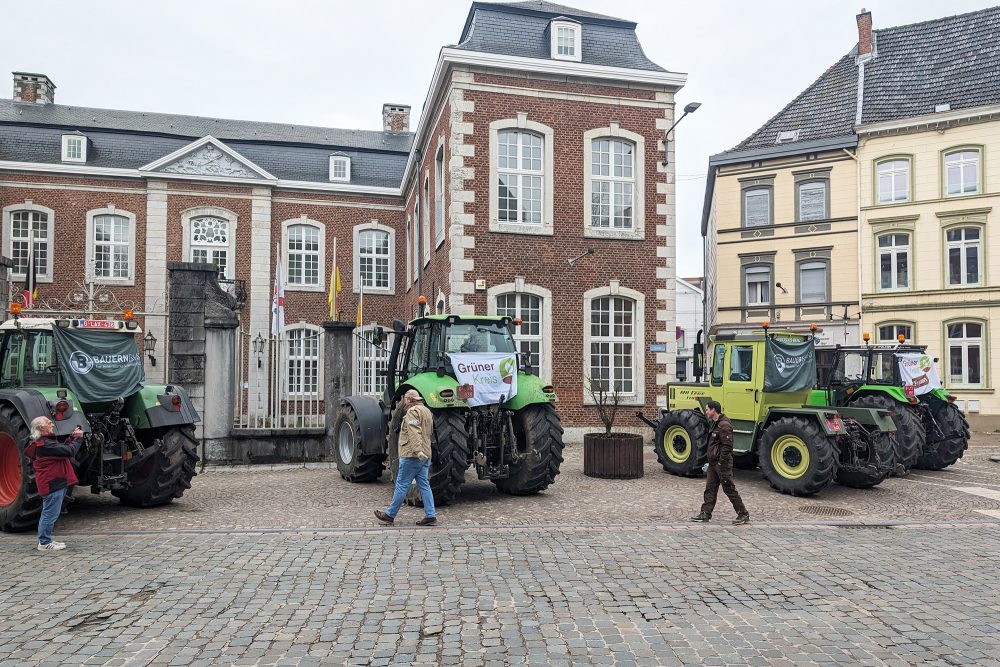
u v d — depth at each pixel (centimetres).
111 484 795
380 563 611
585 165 1692
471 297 1608
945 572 593
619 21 1814
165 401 855
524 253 1644
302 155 2667
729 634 450
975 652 423
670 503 898
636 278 1706
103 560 620
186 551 651
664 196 1736
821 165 2464
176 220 2412
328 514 823
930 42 2528
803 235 2484
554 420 929
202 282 1241
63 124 2444
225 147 2439
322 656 415
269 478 1095
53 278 2347
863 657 416
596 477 1095
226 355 1241
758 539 708
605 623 469
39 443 651
